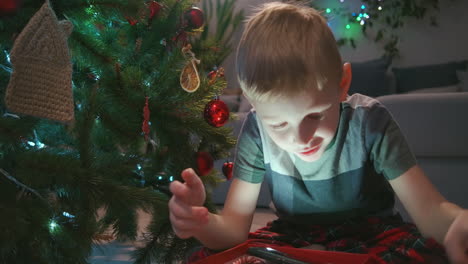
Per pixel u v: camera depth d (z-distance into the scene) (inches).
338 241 28.5
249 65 24.0
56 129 40.4
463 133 70.1
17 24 35.1
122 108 38.6
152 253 41.6
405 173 28.6
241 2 136.9
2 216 28.5
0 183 32.7
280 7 25.9
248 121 32.7
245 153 31.9
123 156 37.3
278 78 22.7
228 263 22.4
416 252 24.0
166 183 44.1
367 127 29.5
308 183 31.0
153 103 39.7
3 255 30.3
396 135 29.4
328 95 24.0
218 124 37.9
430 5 155.9
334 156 29.9
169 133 41.1
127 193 33.4
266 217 72.4
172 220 23.3
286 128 24.2
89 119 34.8
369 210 31.9
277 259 21.9
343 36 163.2
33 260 31.9
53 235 33.0
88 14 39.0
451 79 137.6
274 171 31.9
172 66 40.3
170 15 41.9
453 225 22.8
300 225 32.9
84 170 32.4
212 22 123.3
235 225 29.8
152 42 41.7
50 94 29.5
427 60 158.2
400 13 157.8
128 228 41.7
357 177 30.5
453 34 155.5
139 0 39.2
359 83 143.3
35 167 31.4
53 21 29.1
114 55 39.2
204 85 41.6
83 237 33.6
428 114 71.3
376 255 24.2
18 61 27.7
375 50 161.6
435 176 71.4
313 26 24.5
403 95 74.0
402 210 65.3
